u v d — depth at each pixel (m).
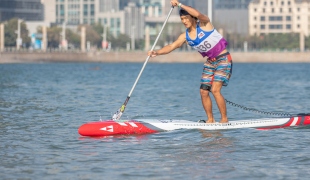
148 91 95.81
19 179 30.19
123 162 33.91
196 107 64.56
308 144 38.81
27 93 87.88
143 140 40.25
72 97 79.81
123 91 95.06
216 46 42.31
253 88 106.81
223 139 40.38
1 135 43.06
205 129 43.78
